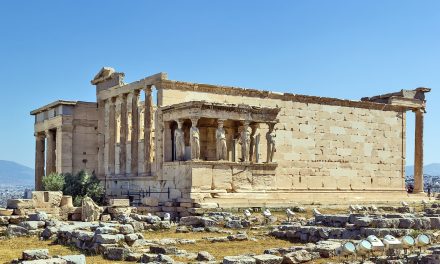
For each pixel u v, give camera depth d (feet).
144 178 160.97
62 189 164.25
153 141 165.78
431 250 73.15
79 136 185.78
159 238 98.43
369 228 91.56
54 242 93.61
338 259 73.56
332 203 174.29
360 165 197.47
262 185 153.69
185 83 160.25
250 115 154.10
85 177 168.04
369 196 195.83
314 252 75.87
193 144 144.15
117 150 179.42
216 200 141.28
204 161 143.33
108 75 183.01
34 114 205.05
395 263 68.18
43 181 168.14
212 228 111.75
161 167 154.92
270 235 104.53
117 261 76.33
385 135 206.18
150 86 164.25
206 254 75.51
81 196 159.74
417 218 96.48
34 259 69.46
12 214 119.14
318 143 186.80
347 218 101.40
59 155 182.70
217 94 166.30
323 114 189.26
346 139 194.39
